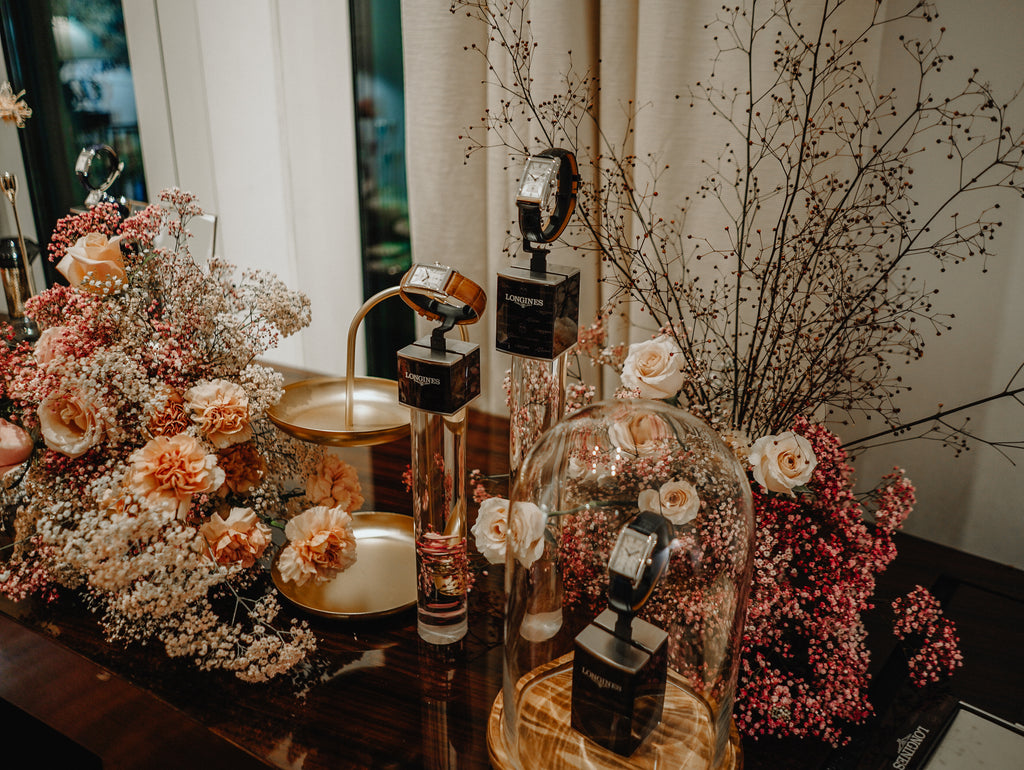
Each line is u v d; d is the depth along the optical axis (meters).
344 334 1.47
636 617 0.52
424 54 1.02
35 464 0.78
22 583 0.73
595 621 0.52
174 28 1.49
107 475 0.68
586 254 0.98
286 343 1.56
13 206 1.04
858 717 0.60
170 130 1.59
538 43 0.91
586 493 0.55
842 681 0.60
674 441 0.56
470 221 1.09
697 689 0.55
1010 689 0.65
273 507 0.80
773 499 0.64
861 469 0.97
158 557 0.62
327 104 1.32
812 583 0.70
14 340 1.08
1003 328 0.85
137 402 0.76
